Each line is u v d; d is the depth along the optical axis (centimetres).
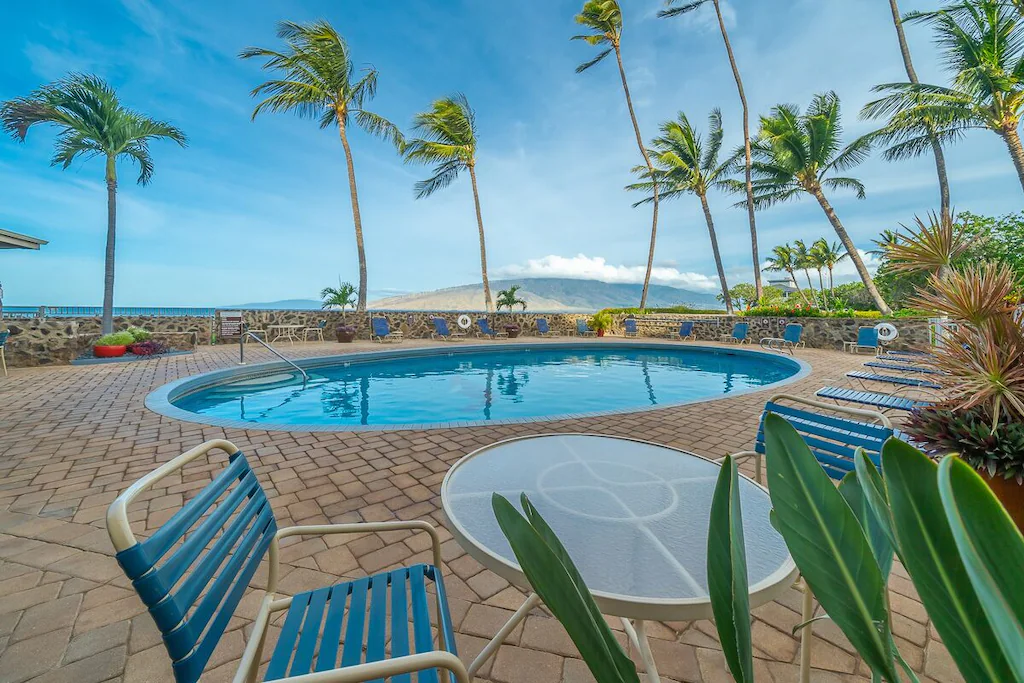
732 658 41
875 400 392
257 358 920
